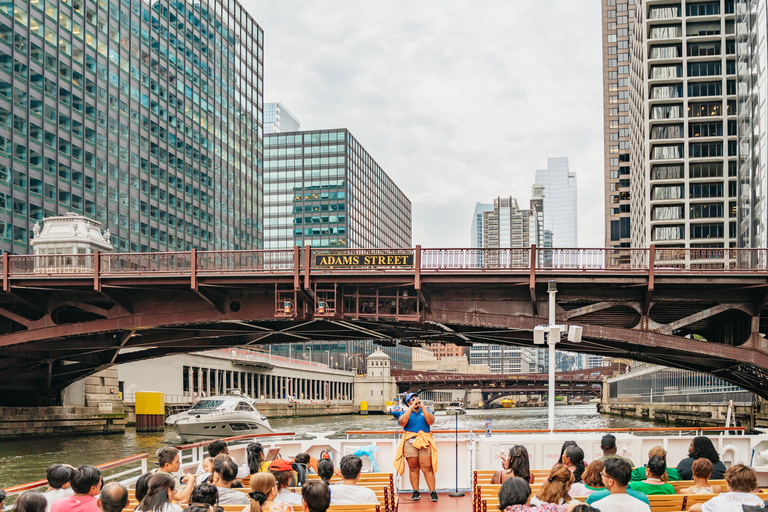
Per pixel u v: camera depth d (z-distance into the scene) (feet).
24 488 29.55
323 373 432.25
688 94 349.82
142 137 341.41
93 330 128.26
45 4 279.49
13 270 128.16
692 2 354.95
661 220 343.67
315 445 50.88
